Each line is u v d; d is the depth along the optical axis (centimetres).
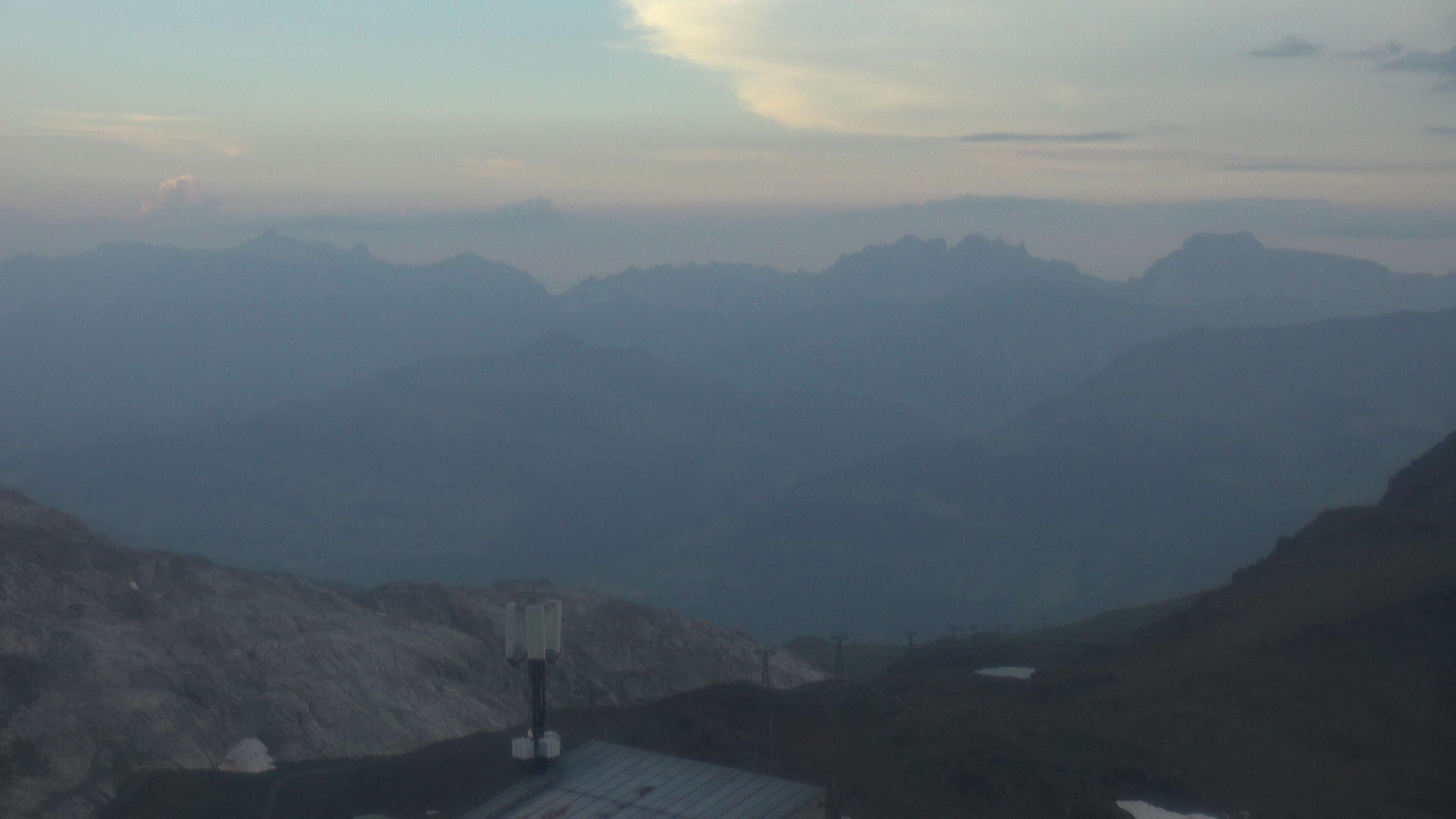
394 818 5938
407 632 8869
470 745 6975
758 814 4088
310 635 8156
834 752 6319
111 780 6125
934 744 6159
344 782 6462
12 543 7850
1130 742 6512
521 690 8850
